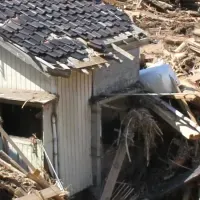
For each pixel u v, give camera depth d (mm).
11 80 22234
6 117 22375
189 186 24656
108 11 25312
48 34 22156
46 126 21438
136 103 24906
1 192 21109
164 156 25625
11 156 22281
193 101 25562
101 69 23312
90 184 23734
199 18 45875
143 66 30234
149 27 42781
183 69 31641
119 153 23625
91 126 23250
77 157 22969
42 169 21297
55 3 24219
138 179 24906
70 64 20969
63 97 21844
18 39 21109
